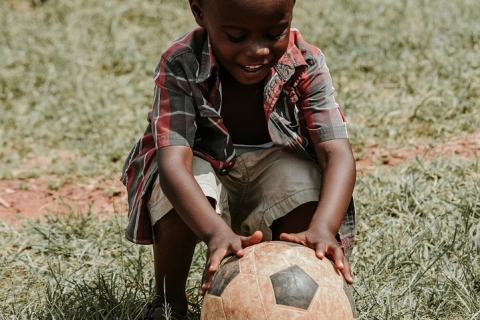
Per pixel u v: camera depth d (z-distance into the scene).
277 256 4.32
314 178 5.02
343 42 11.56
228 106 5.01
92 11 13.59
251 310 4.20
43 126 9.96
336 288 4.32
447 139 8.67
